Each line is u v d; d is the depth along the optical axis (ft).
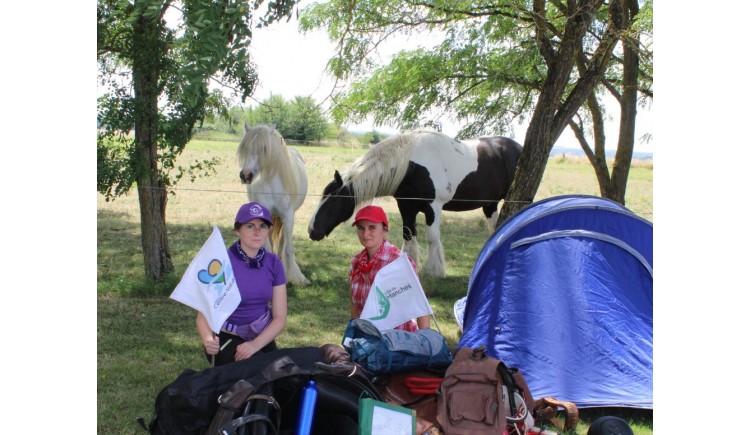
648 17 23.43
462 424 10.52
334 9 28.86
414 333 12.01
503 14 27.89
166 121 25.08
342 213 26.05
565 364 15.37
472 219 53.36
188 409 9.86
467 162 29.25
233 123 33.01
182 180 61.36
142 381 16.47
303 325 22.00
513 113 36.63
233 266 12.12
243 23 14.46
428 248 29.22
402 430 9.85
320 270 30.86
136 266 30.17
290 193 26.25
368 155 26.68
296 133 77.20
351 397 10.36
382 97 34.19
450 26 30.58
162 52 24.09
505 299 16.96
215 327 11.48
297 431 9.45
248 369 10.44
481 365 11.00
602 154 35.01
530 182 24.17
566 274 16.49
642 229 16.85
